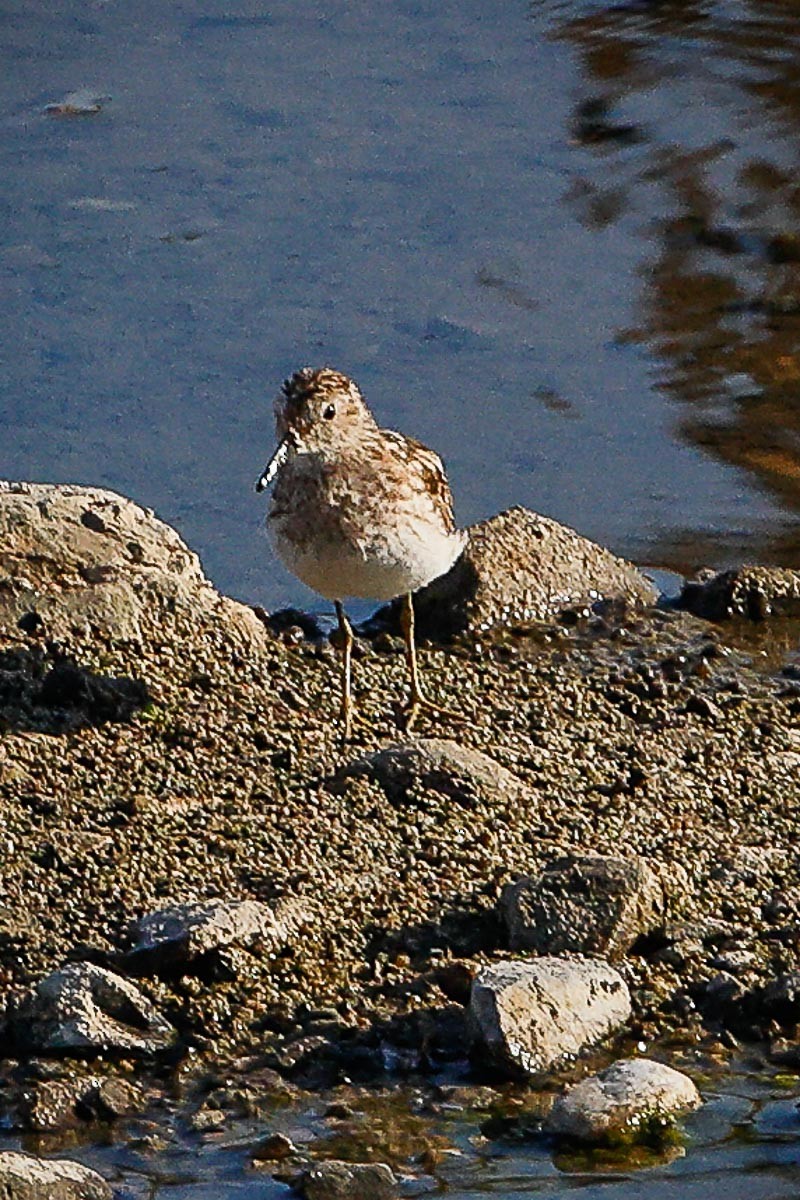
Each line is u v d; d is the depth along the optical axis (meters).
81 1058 9.23
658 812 11.32
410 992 9.61
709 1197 8.24
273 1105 8.93
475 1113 8.86
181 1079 9.11
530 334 17.89
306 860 10.68
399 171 20.66
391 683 13.27
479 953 9.89
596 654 13.84
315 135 21.36
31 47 23.30
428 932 10.06
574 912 9.91
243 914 9.87
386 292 18.52
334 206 19.97
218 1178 8.43
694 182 20.44
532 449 16.33
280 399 12.61
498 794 11.28
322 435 12.34
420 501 12.50
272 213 19.83
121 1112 8.88
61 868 10.53
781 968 9.74
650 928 9.99
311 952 9.86
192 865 10.62
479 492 15.73
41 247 19.11
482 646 13.91
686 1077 8.95
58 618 13.30
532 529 14.71
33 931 10.01
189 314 18.09
